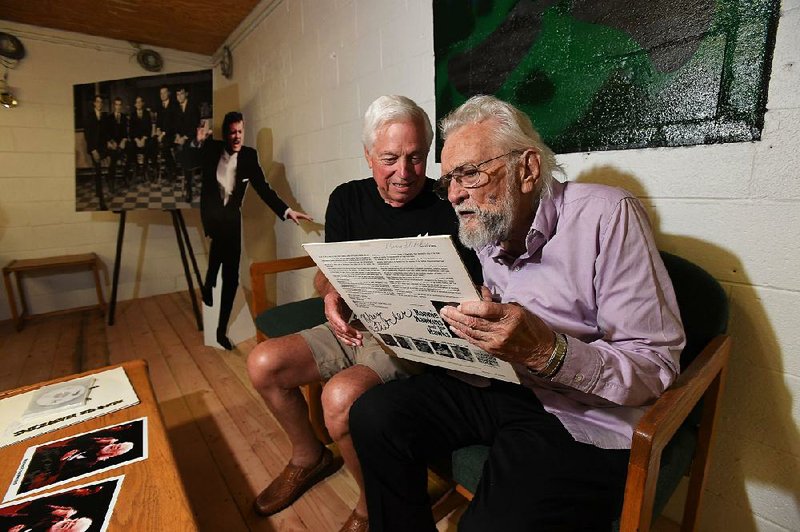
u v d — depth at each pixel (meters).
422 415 0.84
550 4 1.08
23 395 1.08
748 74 0.81
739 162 0.85
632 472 0.56
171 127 2.58
